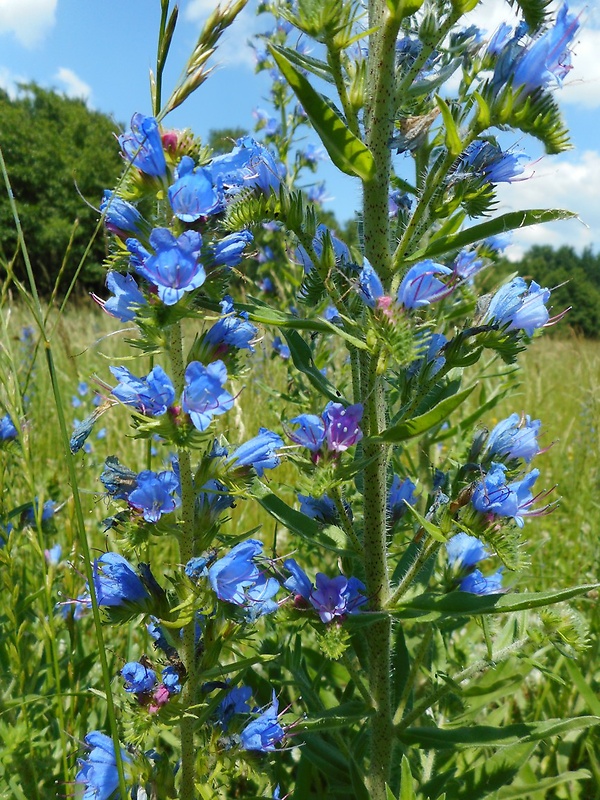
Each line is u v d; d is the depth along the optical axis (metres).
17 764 0.20
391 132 0.17
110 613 0.15
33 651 0.25
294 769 0.24
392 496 0.21
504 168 0.18
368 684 0.21
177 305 0.14
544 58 0.16
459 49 0.18
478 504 0.16
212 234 0.15
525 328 0.17
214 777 0.16
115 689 0.23
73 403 0.53
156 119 0.14
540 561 0.35
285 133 0.41
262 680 0.24
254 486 0.19
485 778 0.20
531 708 0.27
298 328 0.17
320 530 0.20
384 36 0.17
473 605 0.17
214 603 0.15
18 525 0.25
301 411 0.32
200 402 0.14
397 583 0.20
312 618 0.18
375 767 0.20
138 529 0.15
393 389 0.21
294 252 0.21
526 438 0.18
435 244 0.17
